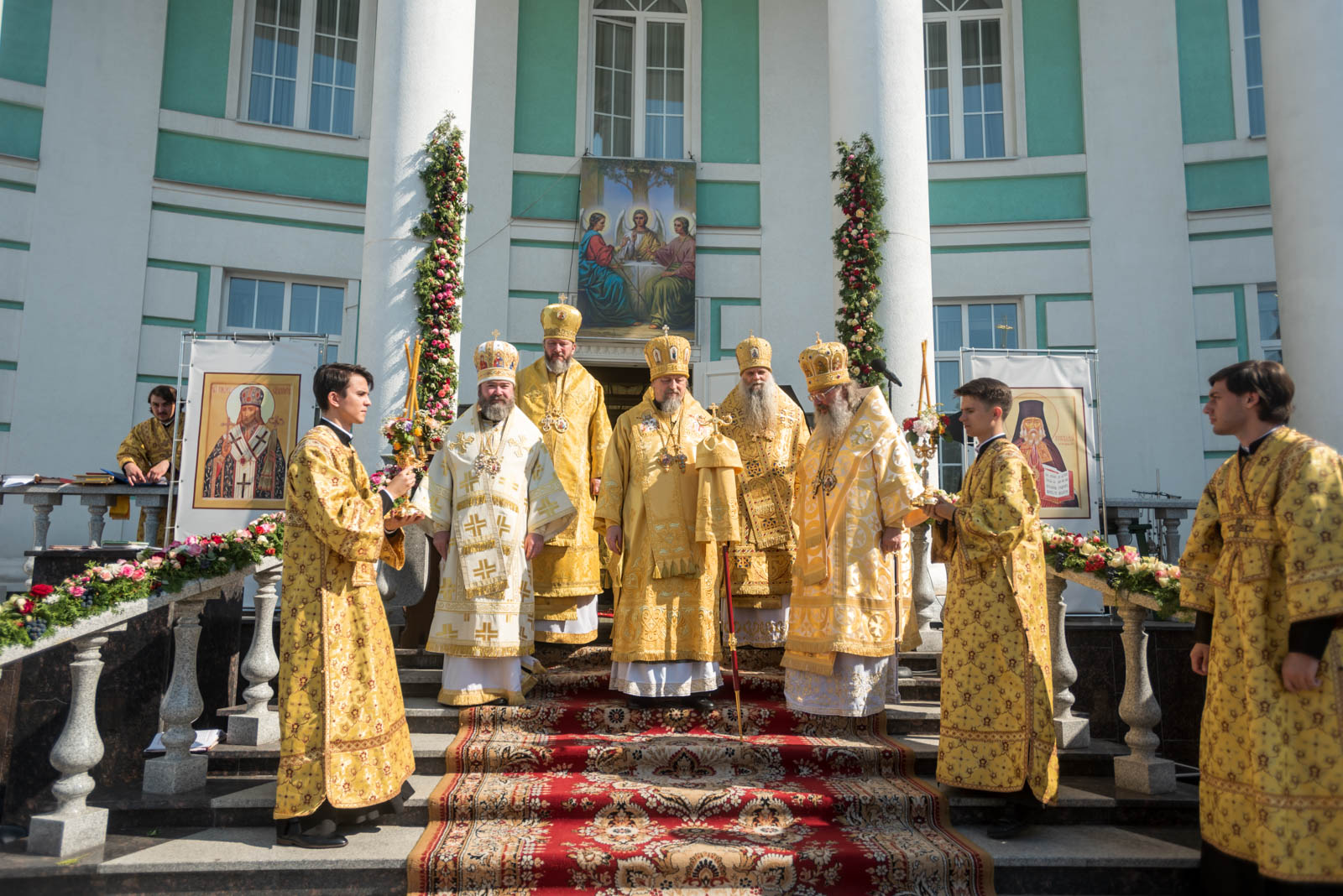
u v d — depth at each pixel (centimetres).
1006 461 411
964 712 407
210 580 442
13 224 939
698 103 1143
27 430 921
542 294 1081
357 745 384
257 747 460
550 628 550
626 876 356
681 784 423
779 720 485
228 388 697
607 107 1149
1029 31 1145
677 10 1174
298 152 1059
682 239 1098
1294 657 310
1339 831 305
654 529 502
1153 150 1093
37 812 455
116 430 954
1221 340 1055
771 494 557
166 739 433
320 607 389
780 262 1113
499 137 1093
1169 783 438
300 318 1057
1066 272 1097
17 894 352
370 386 424
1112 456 1050
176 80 1022
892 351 706
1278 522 326
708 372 1039
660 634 492
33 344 934
